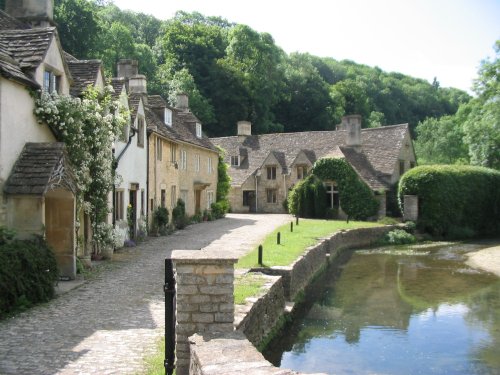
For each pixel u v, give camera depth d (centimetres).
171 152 2738
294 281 1441
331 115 6775
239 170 4788
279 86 6606
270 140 4969
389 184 3856
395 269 2161
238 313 855
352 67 9344
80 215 1389
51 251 1077
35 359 664
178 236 2323
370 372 958
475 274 2052
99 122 1364
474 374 955
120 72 2794
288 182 4488
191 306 582
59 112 1244
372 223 3316
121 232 1756
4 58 1122
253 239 2186
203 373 430
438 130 6159
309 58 8250
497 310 1454
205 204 3569
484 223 3669
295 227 2791
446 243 3153
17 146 1127
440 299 1593
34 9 1569
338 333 1212
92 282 1207
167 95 5297
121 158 1867
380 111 7994
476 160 4331
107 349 709
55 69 1303
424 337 1184
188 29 6266
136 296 1058
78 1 3803
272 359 1030
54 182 1117
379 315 1389
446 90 9744
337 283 1850
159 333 791
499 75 3997
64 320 864
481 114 4347
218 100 5941
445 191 3384
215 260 582
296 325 1279
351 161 3875
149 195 2306
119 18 6625
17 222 1080
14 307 925
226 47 6569
